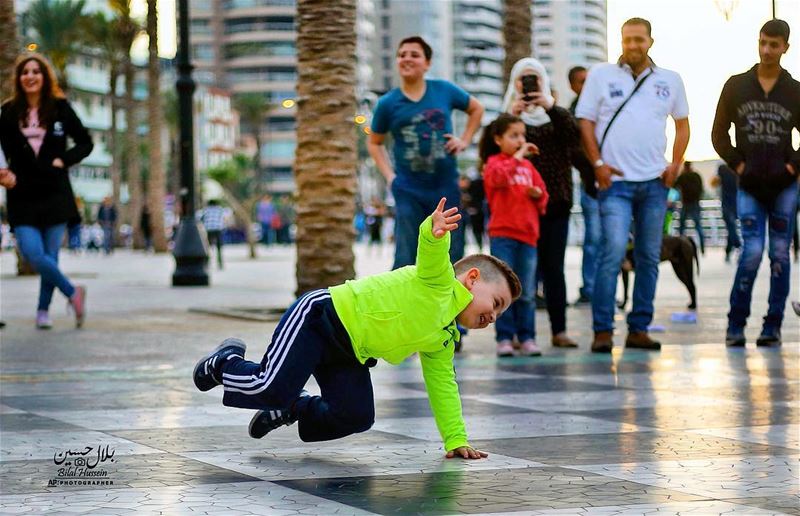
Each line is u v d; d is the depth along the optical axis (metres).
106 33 74.88
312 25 12.45
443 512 4.22
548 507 4.28
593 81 9.80
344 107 12.48
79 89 110.12
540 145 9.91
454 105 9.89
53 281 11.84
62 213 11.66
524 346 9.51
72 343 10.59
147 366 8.93
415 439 5.75
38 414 6.59
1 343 10.59
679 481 4.73
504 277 5.20
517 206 9.34
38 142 11.45
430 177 9.71
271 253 47.00
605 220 9.73
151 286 20.33
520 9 17.80
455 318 5.25
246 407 5.14
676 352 9.69
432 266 4.98
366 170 128.38
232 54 170.75
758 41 9.64
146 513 4.23
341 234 12.51
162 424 6.22
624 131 9.70
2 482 4.77
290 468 5.04
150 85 51.59
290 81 170.88
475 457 5.23
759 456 5.26
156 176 50.00
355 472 4.95
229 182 125.69
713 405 6.81
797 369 8.52
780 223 9.88
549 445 5.57
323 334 5.03
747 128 9.70
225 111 155.62
